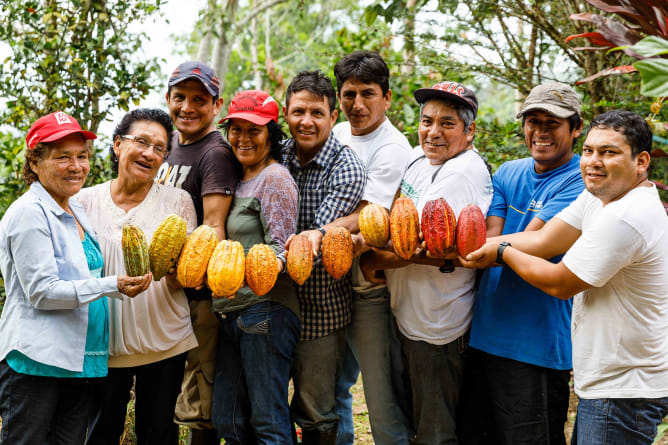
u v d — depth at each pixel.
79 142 3.05
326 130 3.54
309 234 3.26
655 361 2.77
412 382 3.53
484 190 3.38
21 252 2.90
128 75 5.75
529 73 5.50
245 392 3.50
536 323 3.21
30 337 2.92
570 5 5.12
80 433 3.18
